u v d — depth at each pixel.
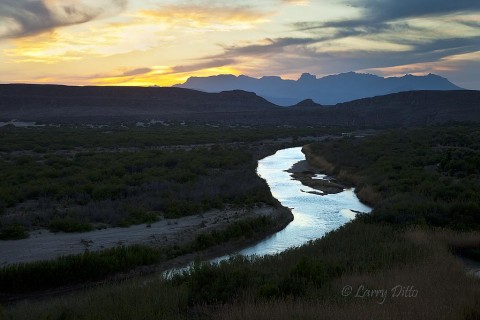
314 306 9.27
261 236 23.09
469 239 17.17
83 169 38.59
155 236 21.03
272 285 10.91
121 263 17.03
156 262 18.03
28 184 30.39
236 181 36.44
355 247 16.64
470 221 20.19
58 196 27.61
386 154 47.47
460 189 26.38
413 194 26.98
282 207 30.03
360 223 21.31
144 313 9.59
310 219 27.50
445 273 12.07
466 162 34.88
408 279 11.37
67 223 21.20
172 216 24.84
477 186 26.86
